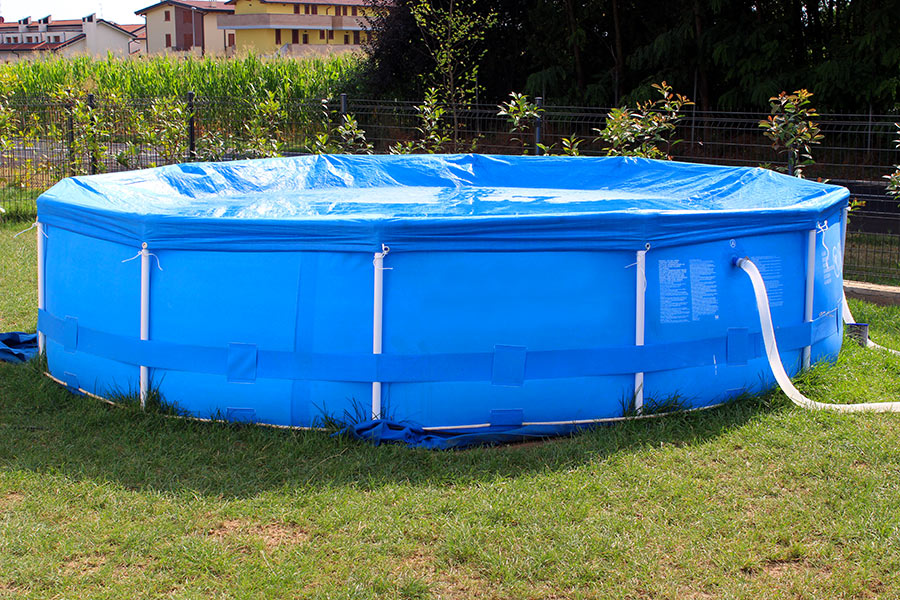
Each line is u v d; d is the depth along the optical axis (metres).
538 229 4.29
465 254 4.26
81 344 4.88
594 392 4.48
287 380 4.37
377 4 24.03
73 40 80.31
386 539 3.34
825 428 4.45
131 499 3.65
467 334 4.31
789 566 3.20
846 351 5.79
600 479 3.83
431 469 3.94
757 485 3.79
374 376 4.26
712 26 19.06
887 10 16.25
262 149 10.97
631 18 21.91
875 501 3.64
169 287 4.49
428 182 7.77
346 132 11.20
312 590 3.01
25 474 3.86
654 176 7.50
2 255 8.91
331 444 4.17
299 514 3.53
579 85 21.69
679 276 4.57
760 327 4.87
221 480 3.82
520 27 23.23
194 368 4.48
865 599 2.99
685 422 4.49
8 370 5.33
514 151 16.36
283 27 64.06
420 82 22.56
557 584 3.06
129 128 12.50
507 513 3.52
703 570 3.15
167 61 25.91
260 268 4.36
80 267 4.91
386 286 4.23
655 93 19.27
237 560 3.20
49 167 12.66
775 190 6.34
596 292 4.41
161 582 3.04
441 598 2.98
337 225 4.21
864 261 9.18
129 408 4.55
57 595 2.97
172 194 6.28
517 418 4.39
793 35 18.83
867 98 16.53
